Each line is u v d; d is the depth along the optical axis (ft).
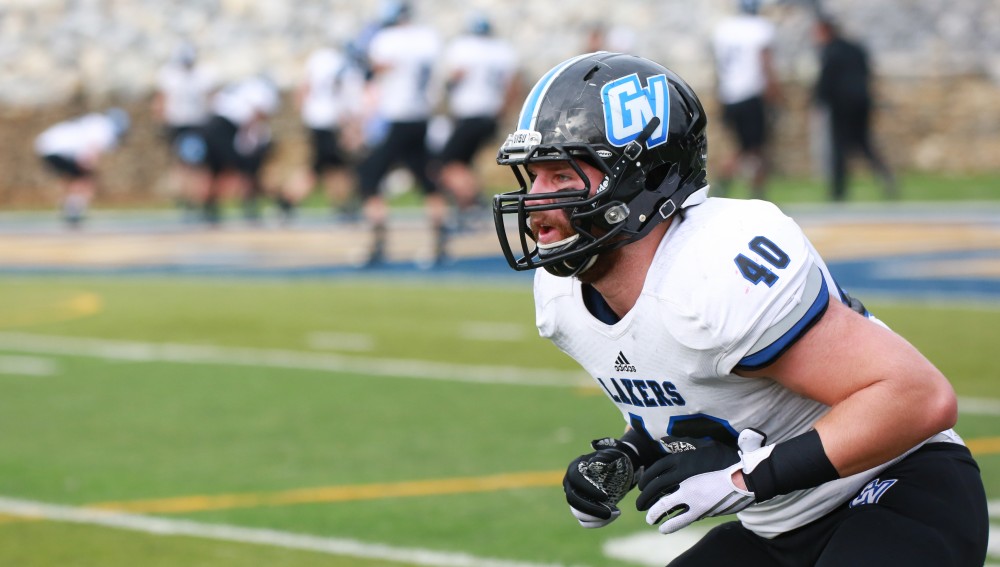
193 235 215.92
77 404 89.81
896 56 263.90
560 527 60.70
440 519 61.98
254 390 93.86
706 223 34.17
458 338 114.52
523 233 34.81
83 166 237.45
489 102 174.50
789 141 255.50
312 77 223.71
